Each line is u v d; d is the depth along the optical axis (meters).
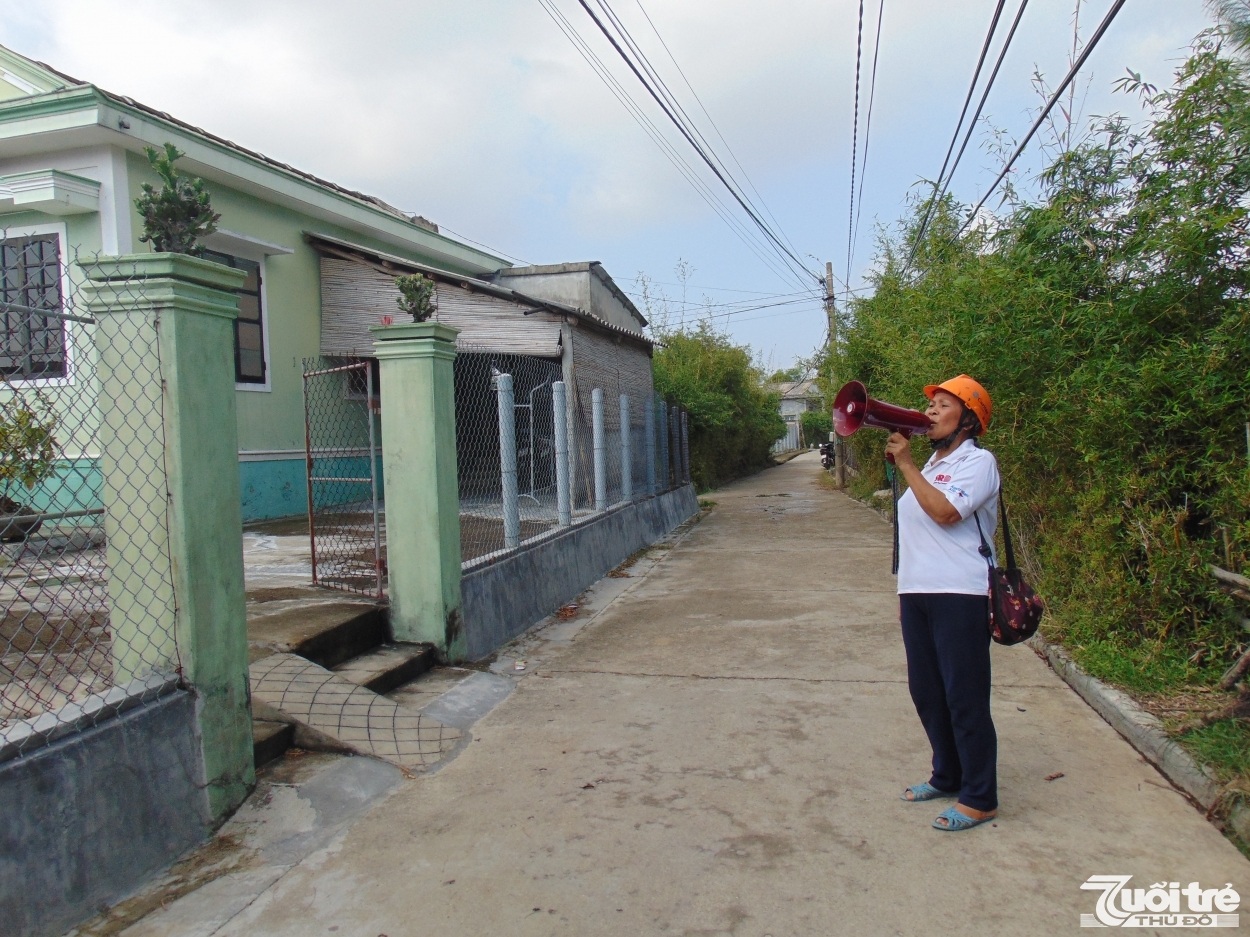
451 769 3.75
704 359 21.50
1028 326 5.18
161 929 2.56
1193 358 4.23
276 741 3.68
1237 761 3.22
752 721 4.23
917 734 3.99
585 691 4.82
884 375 12.67
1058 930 2.44
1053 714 4.24
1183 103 4.25
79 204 8.09
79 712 2.70
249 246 9.99
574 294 13.48
